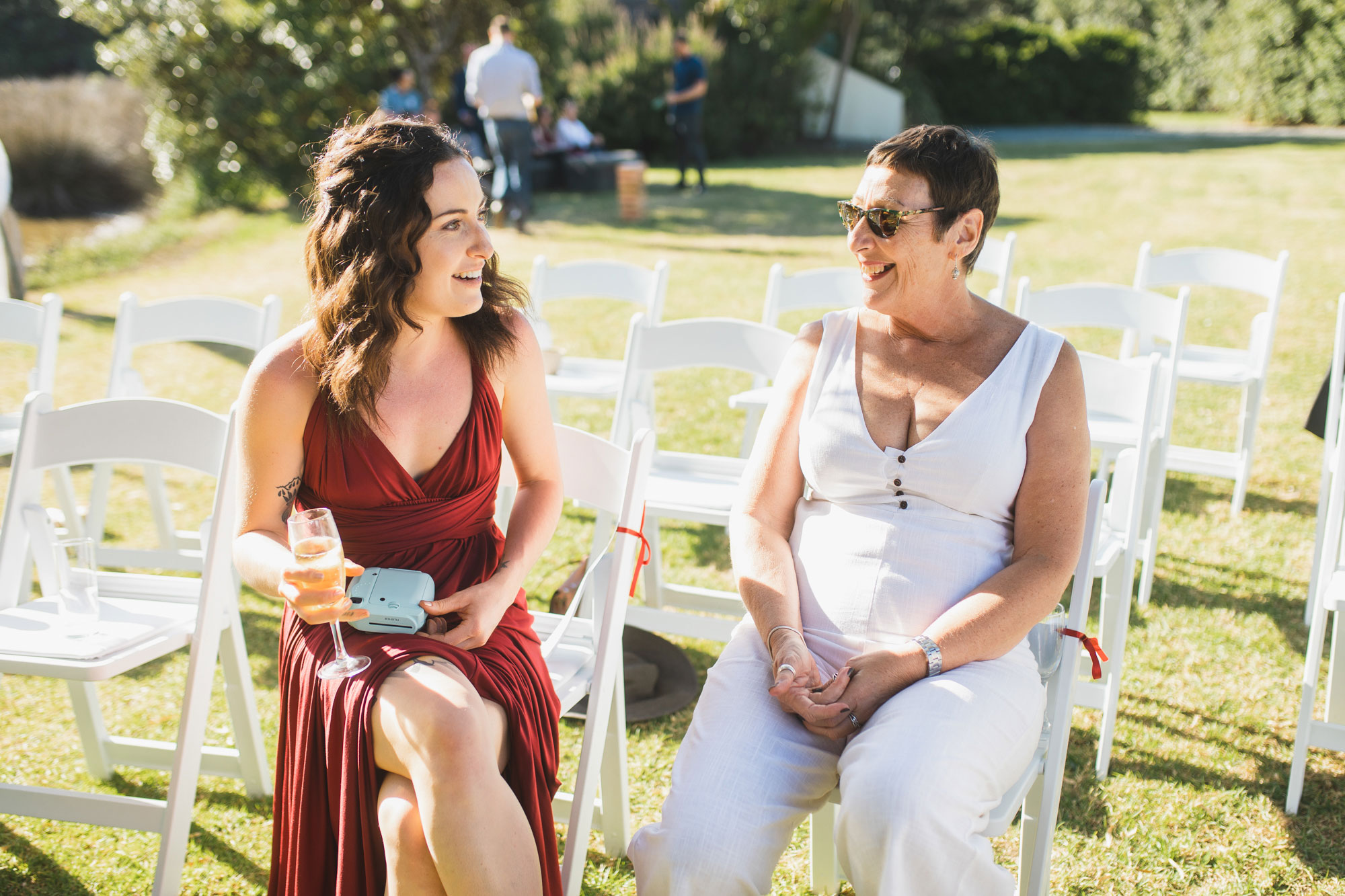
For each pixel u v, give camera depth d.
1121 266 9.04
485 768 1.74
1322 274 8.57
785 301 4.35
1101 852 2.51
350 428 2.07
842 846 1.80
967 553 2.07
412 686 1.82
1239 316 7.36
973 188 2.04
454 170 2.02
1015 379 2.07
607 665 2.21
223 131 13.13
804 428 2.23
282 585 1.89
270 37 13.20
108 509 4.73
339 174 2.02
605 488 2.37
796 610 2.12
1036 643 2.10
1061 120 28.77
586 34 19.89
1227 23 25.92
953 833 1.73
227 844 2.61
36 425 2.55
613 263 4.63
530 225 11.93
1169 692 3.20
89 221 12.67
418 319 2.09
